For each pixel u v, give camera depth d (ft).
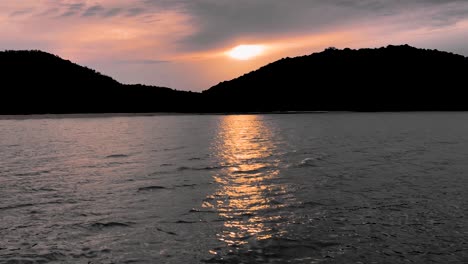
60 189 58.49
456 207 46.73
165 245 35.58
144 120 302.04
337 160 88.43
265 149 114.21
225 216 44.47
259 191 57.06
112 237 37.52
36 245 35.35
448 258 32.19
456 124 234.58
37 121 281.54
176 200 51.78
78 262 31.86
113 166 81.76
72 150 111.45
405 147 114.93
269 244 35.81
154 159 92.94
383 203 49.06
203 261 32.19
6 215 44.42
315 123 259.60
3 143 131.23
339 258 32.58
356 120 294.25
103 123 259.60
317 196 53.42
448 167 76.74
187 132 184.65
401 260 31.96
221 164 84.64
